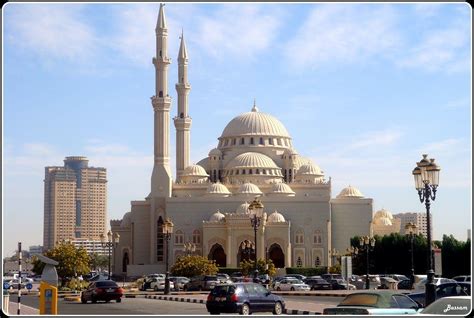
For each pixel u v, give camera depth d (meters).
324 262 197.62
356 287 117.75
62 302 85.19
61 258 132.25
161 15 195.00
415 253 163.62
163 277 119.56
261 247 189.12
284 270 177.62
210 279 111.56
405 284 111.19
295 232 199.25
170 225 103.00
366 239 115.69
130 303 81.19
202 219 199.88
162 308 71.50
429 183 54.84
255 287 60.34
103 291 81.19
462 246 147.62
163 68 197.12
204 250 193.38
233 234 189.25
